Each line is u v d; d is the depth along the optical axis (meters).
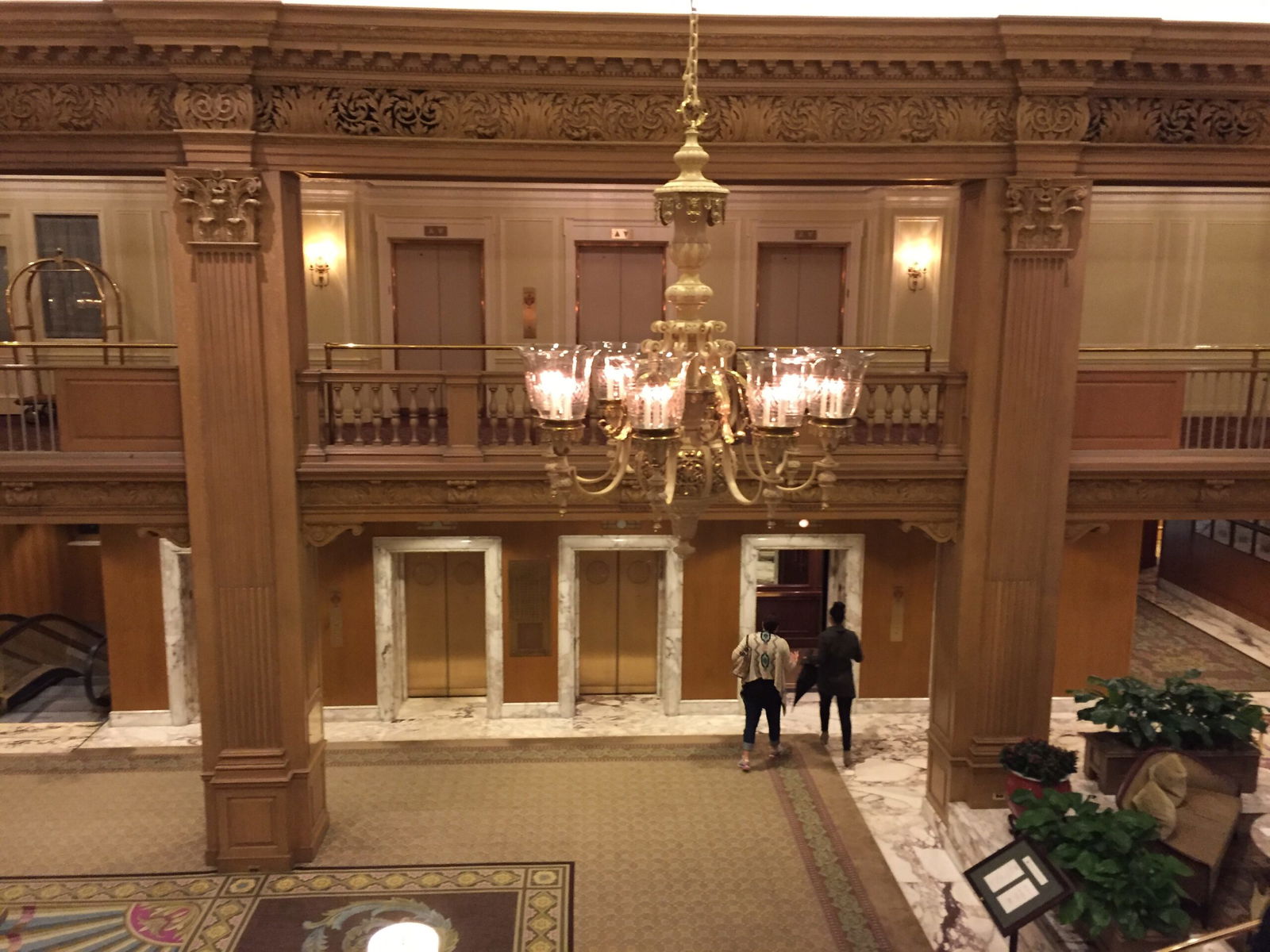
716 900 7.39
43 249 10.92
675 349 4.30
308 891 7.41
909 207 11.52
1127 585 10.75
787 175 7.15
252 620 7.43
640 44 6.79
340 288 11.19
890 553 10.71
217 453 7.24
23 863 7.79
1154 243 11.35
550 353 4.17
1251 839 6.88
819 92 7.03
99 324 11.03
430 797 8.93
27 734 10.39
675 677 10.80
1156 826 6.22
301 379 7.48
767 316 11.82
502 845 8.11
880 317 11.73
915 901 7.38
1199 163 7.23
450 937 6.88
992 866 6.08
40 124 6.83
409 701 11.23
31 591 12.62
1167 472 7.77
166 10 6.41
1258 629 13.34
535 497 7.69
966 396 7.68
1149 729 7.64
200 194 6.91
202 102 6.75
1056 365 7.46
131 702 10.54
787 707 11.11
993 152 7.17
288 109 6.87
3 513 7.43
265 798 7.60
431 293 11.52
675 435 3.99
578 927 7.03
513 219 11.34
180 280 7.04
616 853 8.02
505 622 10.67
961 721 7.99
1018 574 7.75
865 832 8.38
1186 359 11.53
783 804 8.85
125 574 10.35
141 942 6.80
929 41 6.82
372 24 6.61
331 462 7.54
